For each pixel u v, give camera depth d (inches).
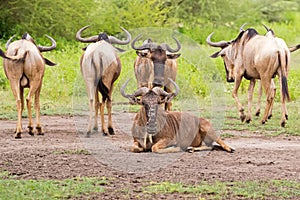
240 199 819.4
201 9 4072.3
